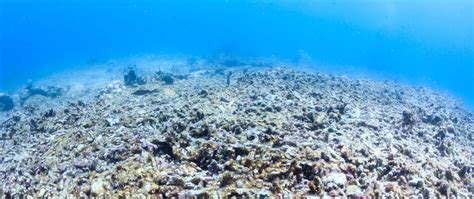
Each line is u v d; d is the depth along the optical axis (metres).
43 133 17.61
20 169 13.04
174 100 20.44
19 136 18.38
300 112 15.63
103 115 17.92
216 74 35.97
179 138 12.43
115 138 13.74
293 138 12.29
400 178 10.57
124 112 18.25
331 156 10.85
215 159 10.92
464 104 36.38
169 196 9.21
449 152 14.98
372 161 11.16
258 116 15.12
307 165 9.88
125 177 10.35
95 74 48.88
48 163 12.95
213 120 14.24
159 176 10.20
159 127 14.69
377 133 14.59
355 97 22.02
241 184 9.47
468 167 13.00
